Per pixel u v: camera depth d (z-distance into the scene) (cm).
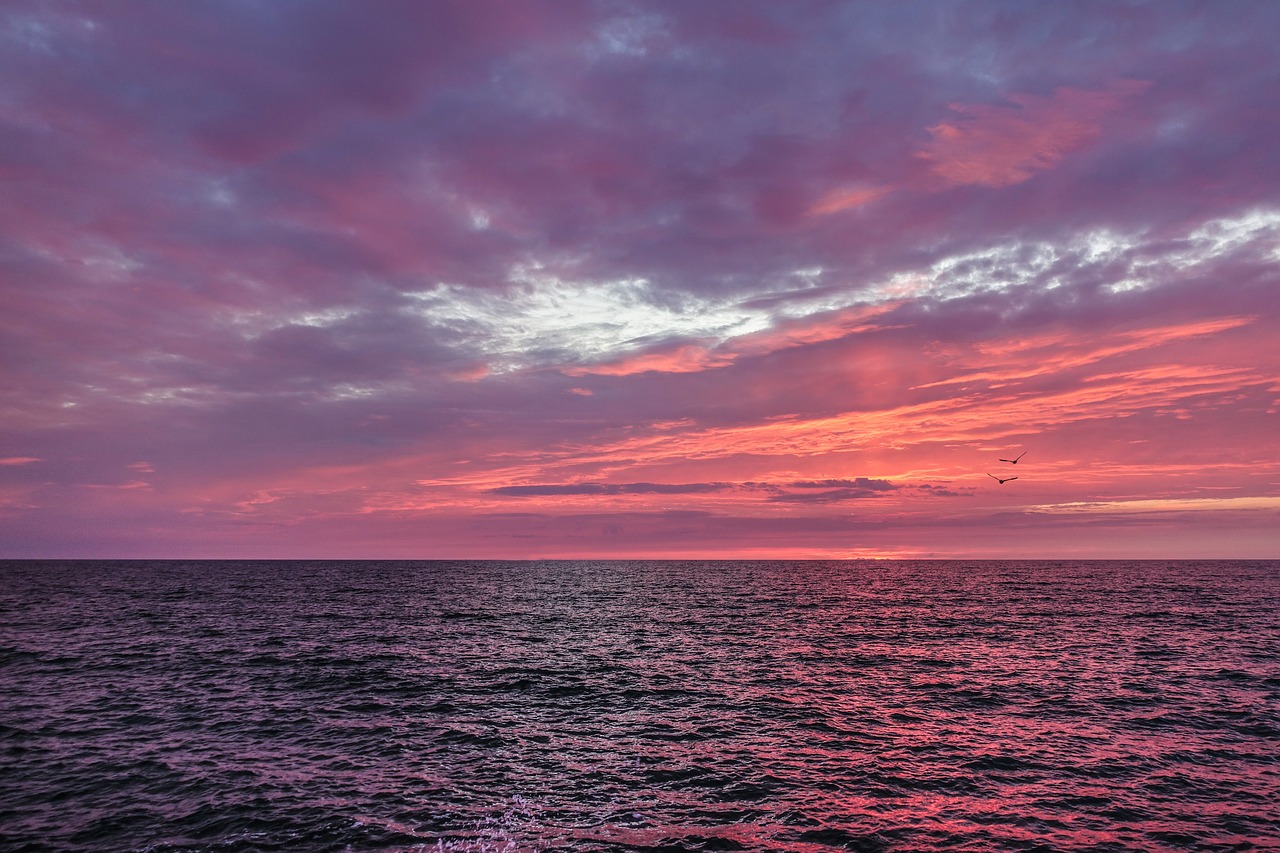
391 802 1816
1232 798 1873
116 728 2442
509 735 2422
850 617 6275
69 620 5575
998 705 2859
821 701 2928
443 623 5691
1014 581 12744
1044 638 4803
